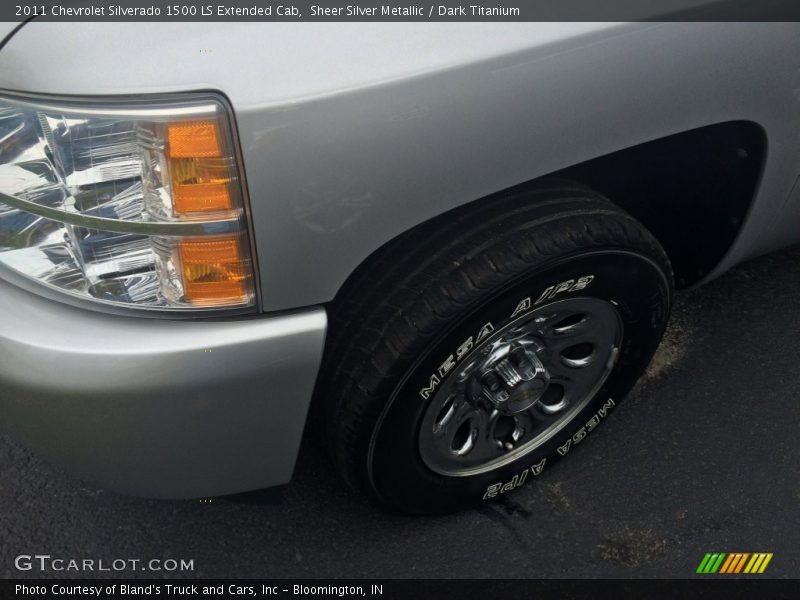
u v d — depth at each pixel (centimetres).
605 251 177
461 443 204
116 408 152
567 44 153
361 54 143
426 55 145
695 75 169
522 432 210
